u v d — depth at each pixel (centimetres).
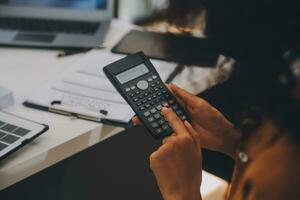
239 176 60
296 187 55
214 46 117
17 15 131
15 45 120
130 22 136
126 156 134
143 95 87
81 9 130
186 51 117
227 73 108
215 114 87
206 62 112
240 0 103
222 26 111
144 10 133
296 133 54
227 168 122
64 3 130
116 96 100
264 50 83
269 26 92
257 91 58
